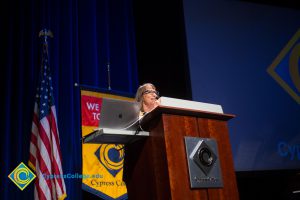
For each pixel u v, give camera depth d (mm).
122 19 4234
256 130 4090
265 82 4340
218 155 1705
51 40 3680
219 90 4129
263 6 4695
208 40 4297
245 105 4148
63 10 3887
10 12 3570
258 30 4559
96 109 3426
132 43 4219
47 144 3158
